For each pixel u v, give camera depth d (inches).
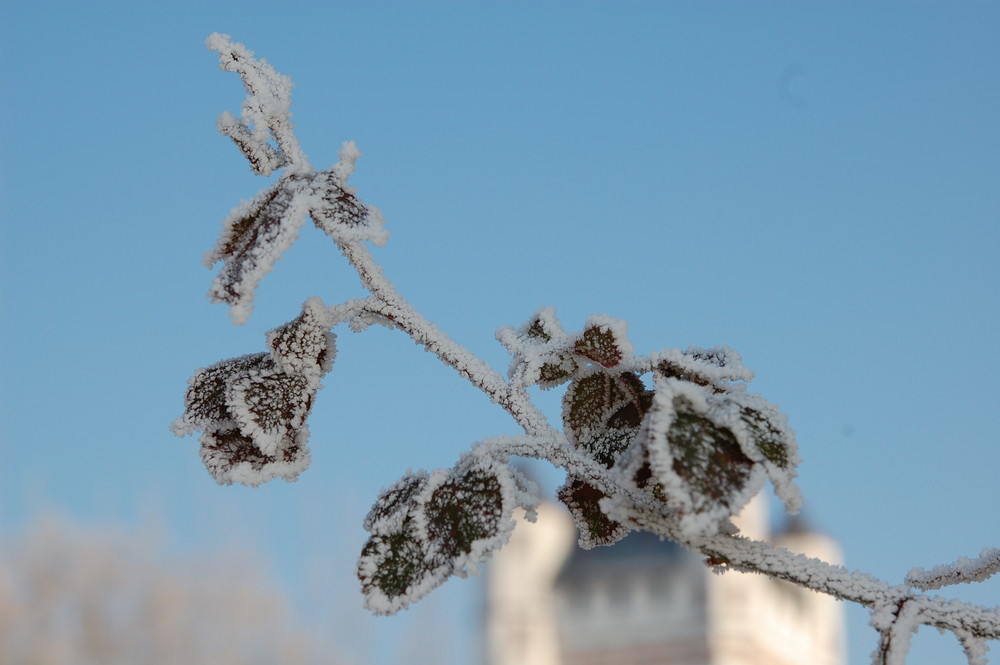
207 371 23.8
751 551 22.1
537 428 22.9
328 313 23.1
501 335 23.7
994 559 22.2
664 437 21.0
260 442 22.8
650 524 22.3
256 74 23.0
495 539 21.9
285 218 21.4
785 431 21.4
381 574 22.4
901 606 21.7
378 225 22.0
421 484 22.7
